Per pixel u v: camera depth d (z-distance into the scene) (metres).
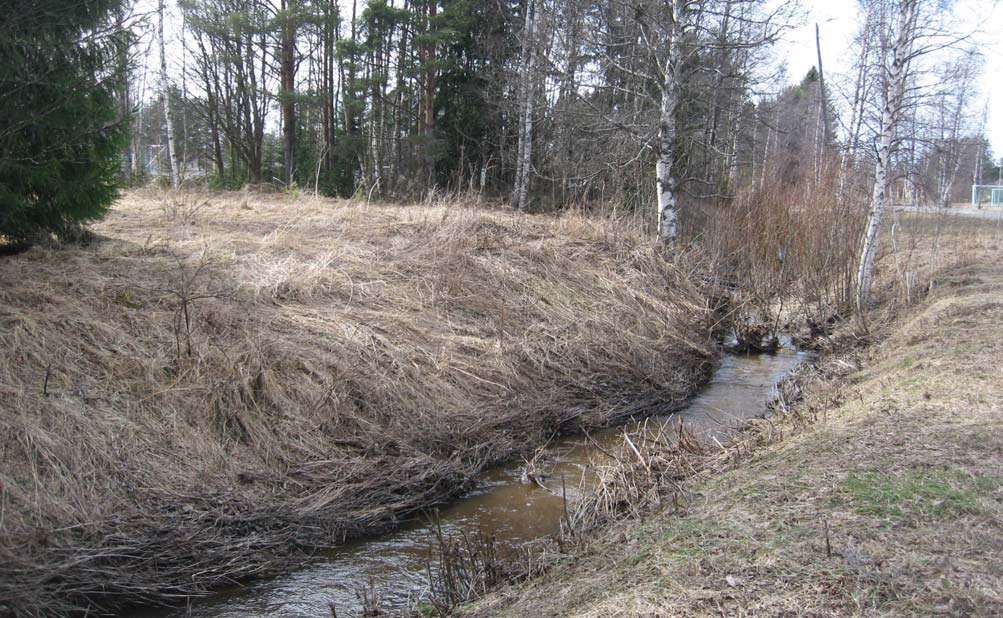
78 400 6.23
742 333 14.20
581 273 13.12
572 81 21.30
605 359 10.83
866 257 14.08
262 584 5.48
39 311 7.07
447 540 6.18
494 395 9.08
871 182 17.22
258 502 6.13
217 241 10.59
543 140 26.27
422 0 27.52
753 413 9.84
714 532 4.64
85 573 5.01
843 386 9.36
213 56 28.39
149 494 5.78
